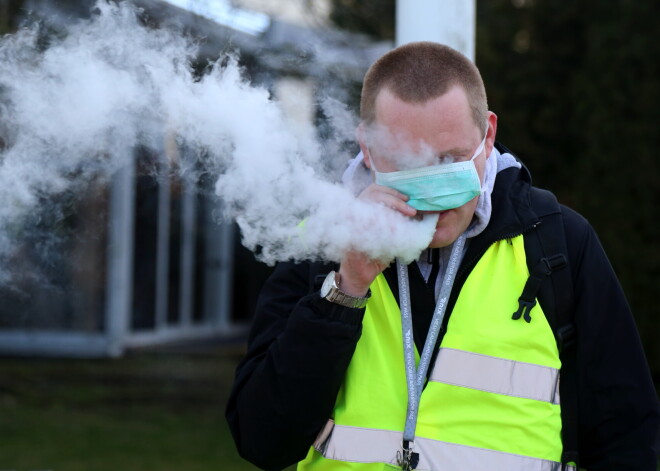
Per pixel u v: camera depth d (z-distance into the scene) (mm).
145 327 16828
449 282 2844
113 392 13367
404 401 2795
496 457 2709
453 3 4695
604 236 12594
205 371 15188
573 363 2877
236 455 9766
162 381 14234
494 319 2791
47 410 12094
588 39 12836
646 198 12344
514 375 2764
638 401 2830
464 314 2803
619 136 12438
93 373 14695
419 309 2910
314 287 2945
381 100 2693
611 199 12508
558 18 13211
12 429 10906
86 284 15562
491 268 2861
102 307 15867
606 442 2883
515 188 2969
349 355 2748
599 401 2846
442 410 2748
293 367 2723
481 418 2740
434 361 2836
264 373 2801
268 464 2949
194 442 10398
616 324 2857
